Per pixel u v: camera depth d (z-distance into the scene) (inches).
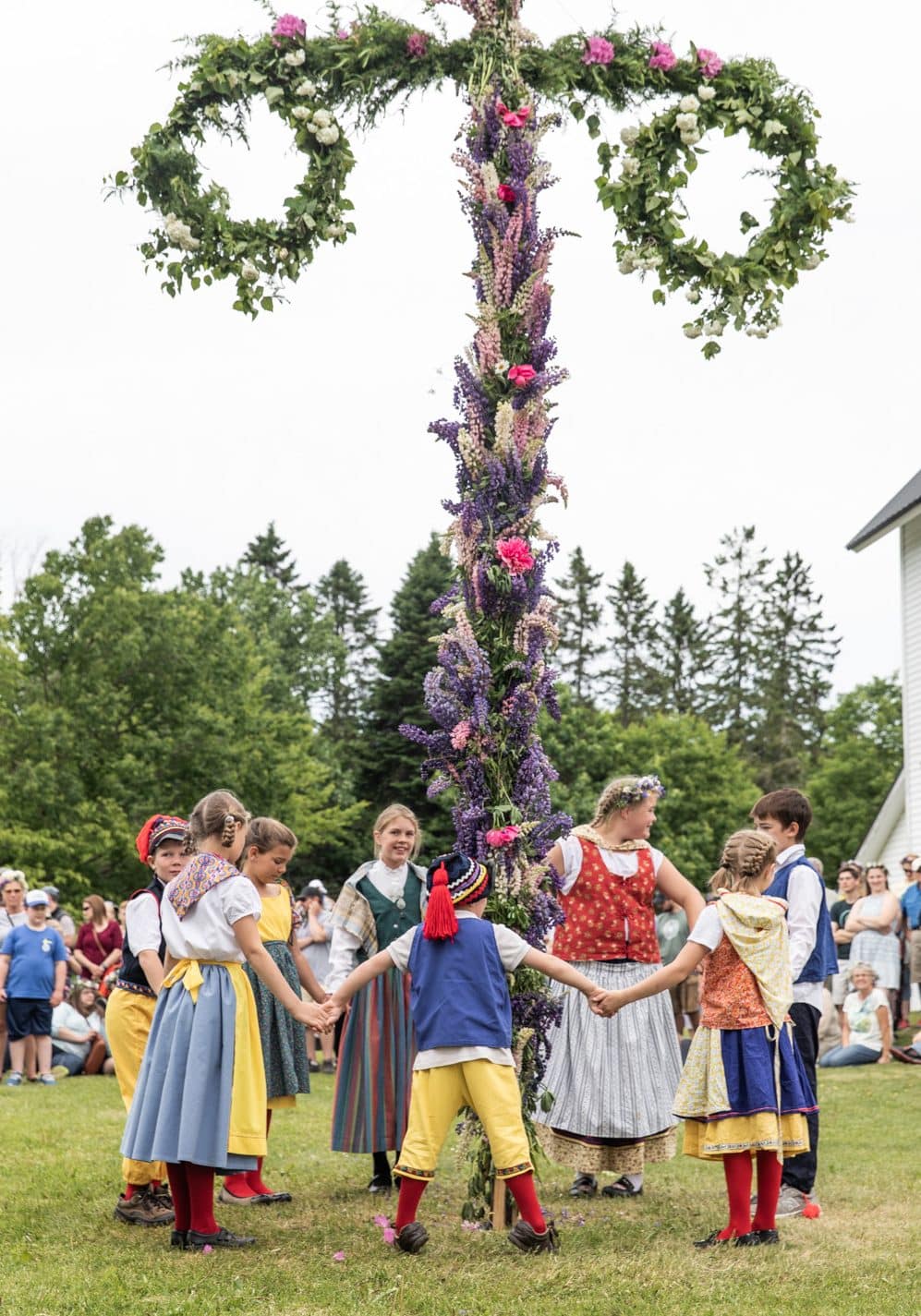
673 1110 229.8
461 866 227.0
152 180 289.6
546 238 255.8
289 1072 267.3
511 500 250.4
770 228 291.9
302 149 286.2
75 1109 394.3
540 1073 242.7
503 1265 208.8
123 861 1535.4
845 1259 212.2
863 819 2335.1
